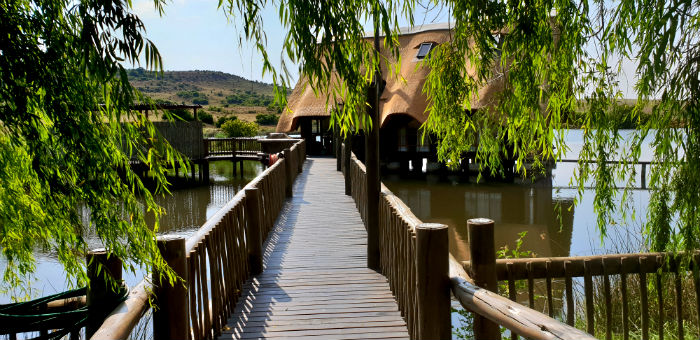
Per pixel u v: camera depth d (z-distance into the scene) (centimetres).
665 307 455
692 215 257
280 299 446
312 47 215
